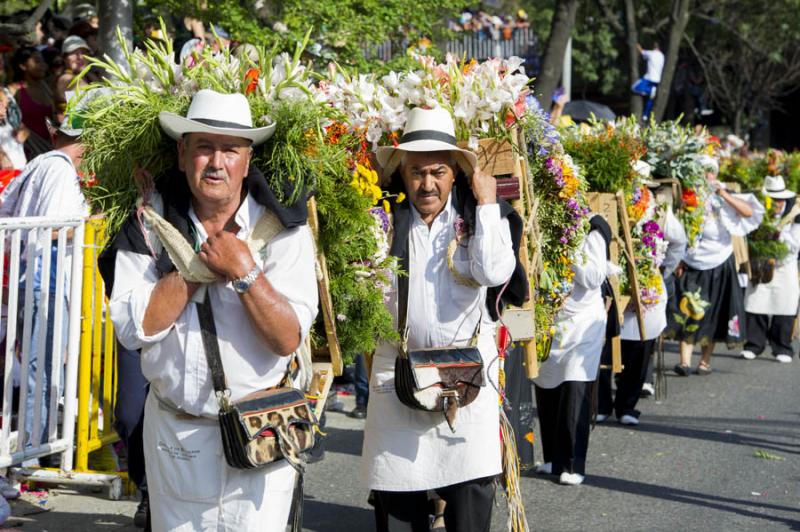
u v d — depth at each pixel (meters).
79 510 5.61
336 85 4.94
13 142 7.38
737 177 12.55
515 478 4.73
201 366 3.32
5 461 5.28
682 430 8.28
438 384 4.26
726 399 9.56
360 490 6.45
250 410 3.24
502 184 5.07
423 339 4.45
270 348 3.30
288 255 3.40
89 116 3.56
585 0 24.88
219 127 3.24
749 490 6.60
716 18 27.16
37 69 7.92
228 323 3.32
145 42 3.80
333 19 8.43
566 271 6.01
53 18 9.71
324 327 4.53
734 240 11.05
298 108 3.49
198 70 3.61
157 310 3.27
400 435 4.41
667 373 10.88
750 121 32.56
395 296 4.52
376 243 4.44
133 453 5.23
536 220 5.54
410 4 9.07
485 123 5.13
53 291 5.59
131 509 5.66
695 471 7.03
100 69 7.50
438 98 4.79
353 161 4.53
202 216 3.38
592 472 6.95
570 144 7.68
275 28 8.35
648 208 8.04
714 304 10.57
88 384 5.77
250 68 3.63
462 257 4.39
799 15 27.69
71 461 5.77
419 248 4.46
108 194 3.52
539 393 6.83
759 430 8.30
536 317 5.79
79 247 5.61
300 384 3.59
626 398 8.47
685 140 9.27
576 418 6.55
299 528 3.73
